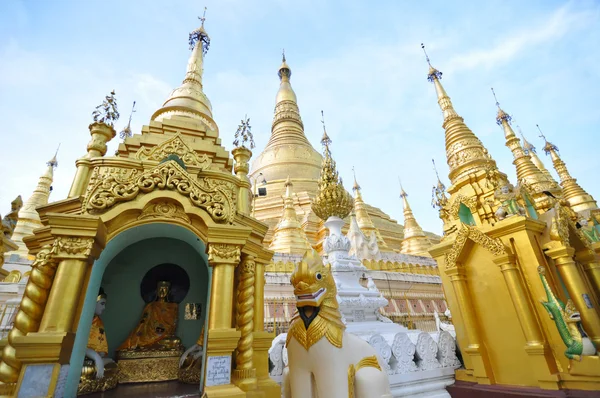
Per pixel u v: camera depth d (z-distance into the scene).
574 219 8.05
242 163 6.00
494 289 6.15
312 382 3.45
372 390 3.28
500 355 5.86
